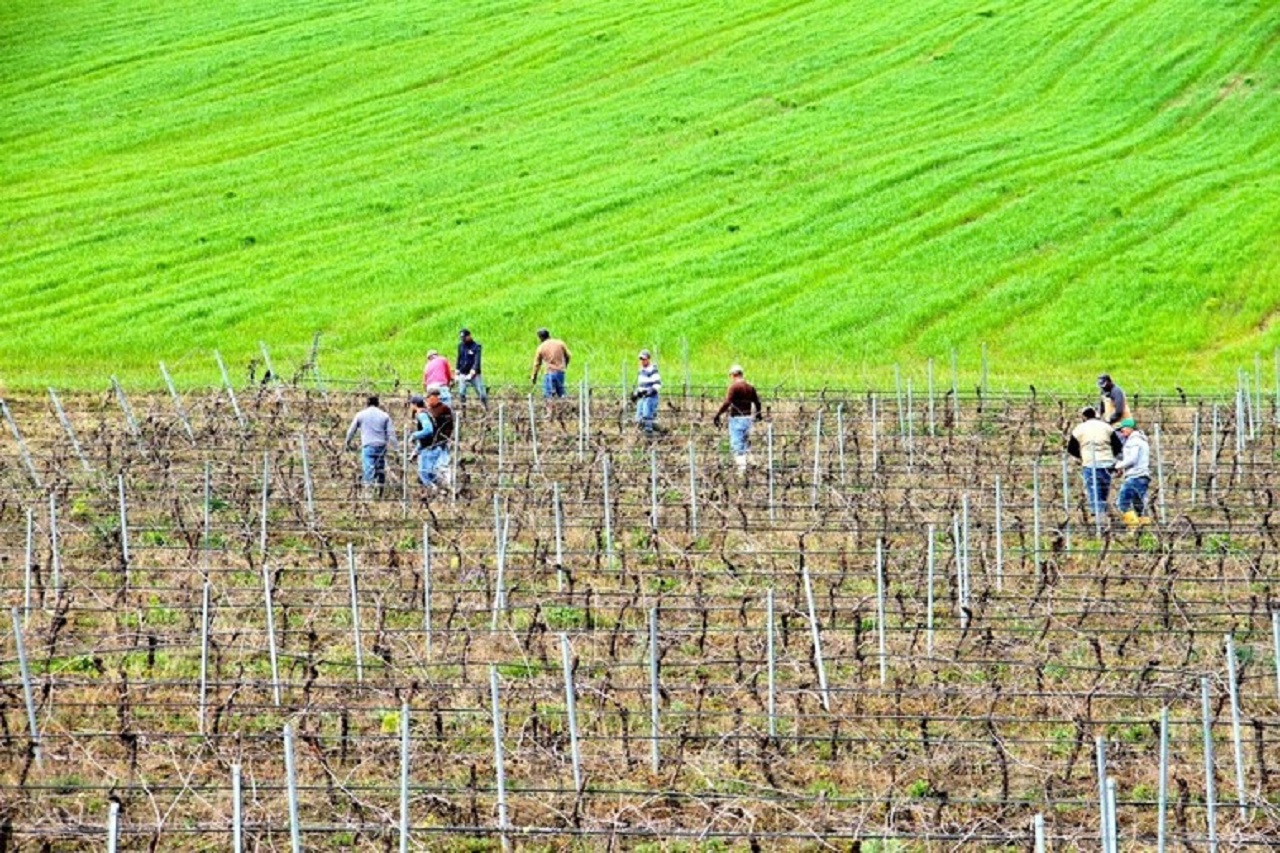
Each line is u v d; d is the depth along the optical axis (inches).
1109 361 5807.1
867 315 6166.3
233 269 6707.7
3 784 2222.0
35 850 2073.1
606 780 2266.2
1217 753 2340.1
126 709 2377.0
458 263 6776.6
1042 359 5821.9
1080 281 6530.5
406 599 2908.5
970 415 4758.9
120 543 3174.2
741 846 2117.4
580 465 3892.7
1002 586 3006.9
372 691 2518.5
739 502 3452.3
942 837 2027.6
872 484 3713.1
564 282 6525.6
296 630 2689.5
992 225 7111.2
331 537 3351.4
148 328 5979.3
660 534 3363.7
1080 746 2252.7
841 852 2082.9
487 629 2662.4
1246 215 7126.0
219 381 5285.4
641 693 2498.8
